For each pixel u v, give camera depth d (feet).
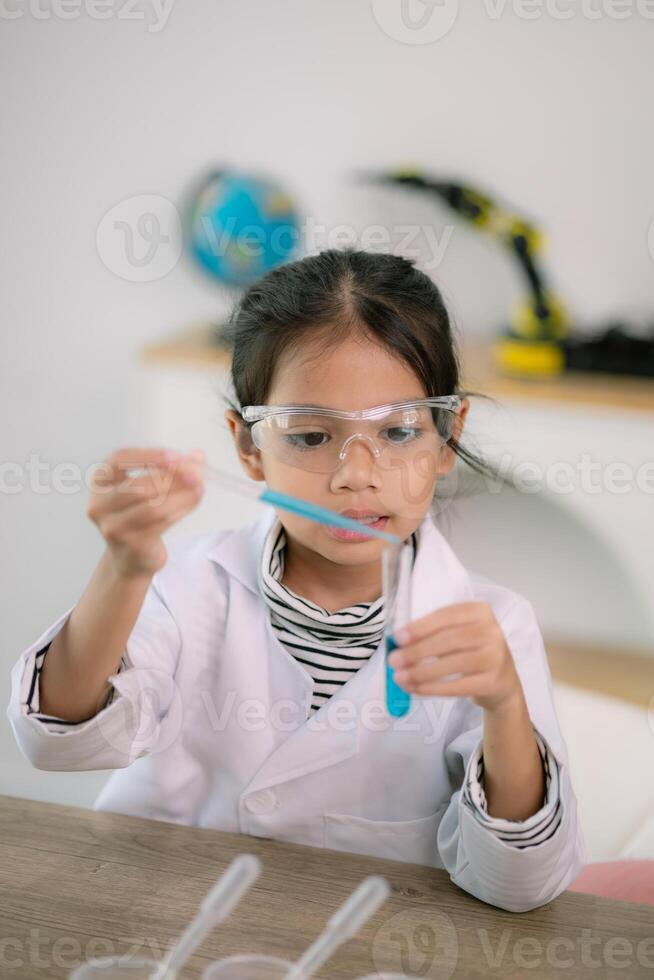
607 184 7.98
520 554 7.57
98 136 8.46
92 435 8.82
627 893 3.90
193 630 3.72
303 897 2.80
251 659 3.66
